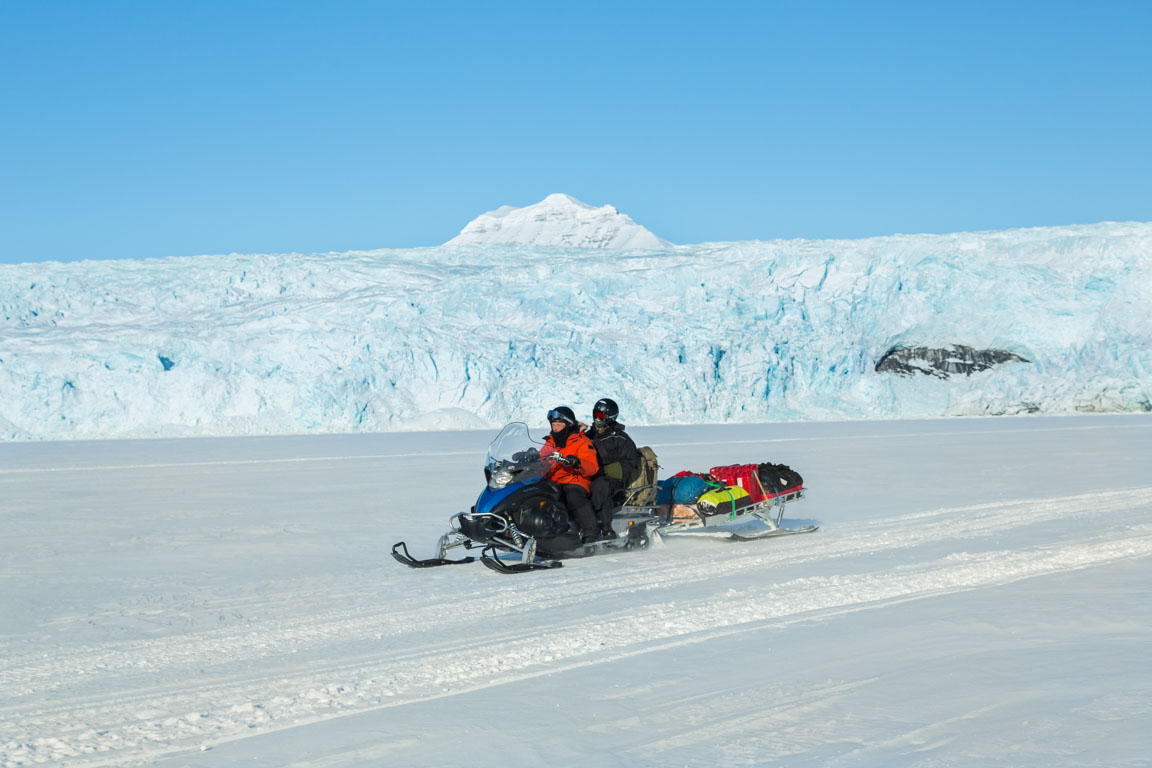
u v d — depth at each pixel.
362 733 3.26
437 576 6.71
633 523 7.82
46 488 13.93
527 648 4.46
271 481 14.73
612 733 3.15
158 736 3.33
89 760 3.09
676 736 3.09
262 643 4.77
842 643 4.26
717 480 8.27
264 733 3.31
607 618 5.10
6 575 6.86
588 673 3.95
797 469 15.24
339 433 33.97
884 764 2.71
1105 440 21.75
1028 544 7.14
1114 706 3.09
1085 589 5.25
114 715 3.60
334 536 8.77
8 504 11.75
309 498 12.12
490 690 3.76
